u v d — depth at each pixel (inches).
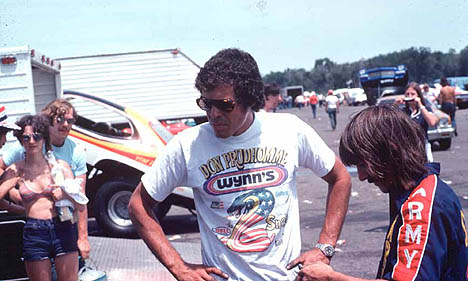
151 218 110.0
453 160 556.7
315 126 1300.4
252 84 102.6
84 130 323.6
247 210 106.0
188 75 660.1
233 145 106.8
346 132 90.1
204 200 108.0
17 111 314.3
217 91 100.9
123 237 321.1
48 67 366.0
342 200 112.3
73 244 173.6
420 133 87.4
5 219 191.9
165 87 658.2
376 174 87.0
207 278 104.0
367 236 287.6
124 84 652.7
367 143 86.8
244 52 104.6
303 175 531.2
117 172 326.3
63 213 170.6
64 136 188.1
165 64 657.6
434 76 3875.5
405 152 85.1
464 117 1180.5
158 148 324.8
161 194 110.0
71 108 189.3
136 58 653.3
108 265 249.3
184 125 652.1
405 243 82.2
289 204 108.6
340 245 273.6
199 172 107.3
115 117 610.2
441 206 82.0
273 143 108.0
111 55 649.6
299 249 110.5
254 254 105.0
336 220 111.1
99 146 320.5
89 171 333.4
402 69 1619.1
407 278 80.4
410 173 85.7
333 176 113.4
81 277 207.5
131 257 264.8
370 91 1648.6
